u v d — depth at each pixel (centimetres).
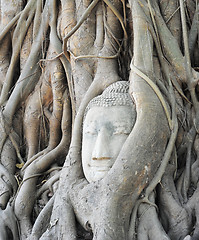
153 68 459
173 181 442
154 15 482
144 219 411
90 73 502
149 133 420
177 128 439
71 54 515
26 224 482
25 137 573
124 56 509
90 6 512
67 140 538
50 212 468
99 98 456
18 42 594
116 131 437
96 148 432
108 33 508
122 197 405
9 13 609
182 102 475
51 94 568
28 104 575
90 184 432
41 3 587
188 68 471
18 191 510
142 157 413
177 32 495
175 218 421
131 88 444
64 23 534
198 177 445
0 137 555
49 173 528
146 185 418
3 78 601
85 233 432
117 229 397
